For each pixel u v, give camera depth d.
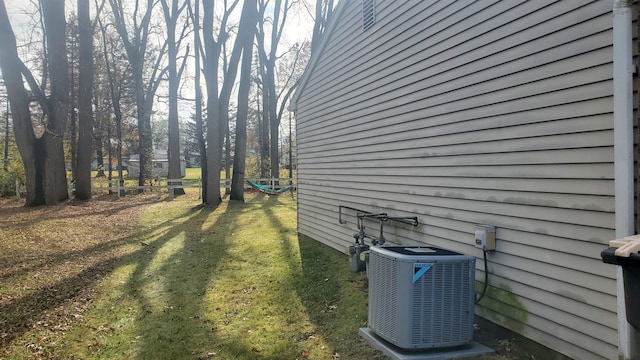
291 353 4.18
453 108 4.51
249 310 5.42
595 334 3.02
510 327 3.80
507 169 3.79
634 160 2.71
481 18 4.10
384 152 5.99
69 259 7.84
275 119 24.70
